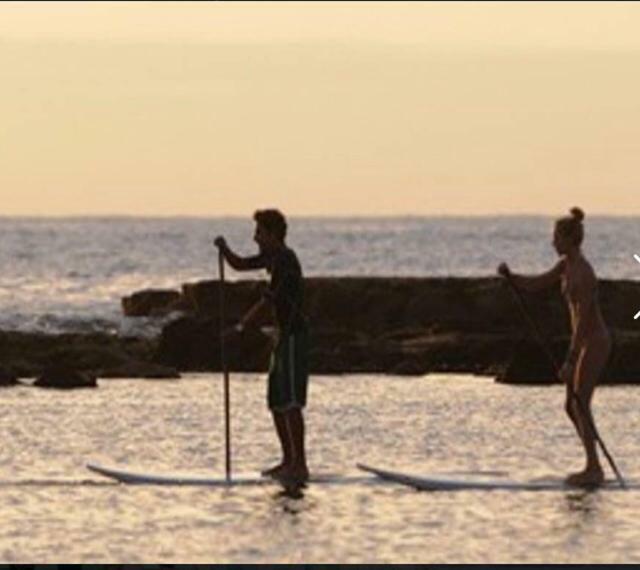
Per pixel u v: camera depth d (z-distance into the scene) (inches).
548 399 2662.4
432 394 2743.6
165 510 1624.0
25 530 1525.6
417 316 3794.3
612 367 2979.8
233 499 1680.6
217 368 3193.9
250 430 2233.0
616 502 1667.1
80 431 2209.6
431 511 1621.6
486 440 2149.4
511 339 3228.3
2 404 2539.4
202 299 4114.2
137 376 3024.1
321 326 3831.2
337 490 1728.6
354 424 2308.1
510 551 1449.3
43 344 3292.3
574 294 1748.3
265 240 1780.3
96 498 1684.3
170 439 2138.3
